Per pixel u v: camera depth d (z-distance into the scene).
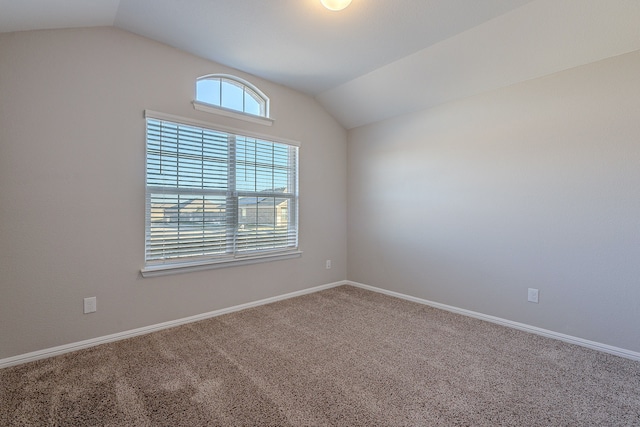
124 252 2.46
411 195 3.54
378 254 3.92
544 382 1.90
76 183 2.24
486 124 2.92
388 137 3.78
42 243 2.12
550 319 2.55
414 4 2.09
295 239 3.72
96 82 2.31
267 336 2.55
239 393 1.77
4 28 1.92
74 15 2.04
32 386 1.81
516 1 2.07
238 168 3.18
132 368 2.02
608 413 1.62
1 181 1.97
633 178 2.17
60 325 2.20
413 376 1.96
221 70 3.01
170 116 2.66
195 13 2.21
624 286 2.21
